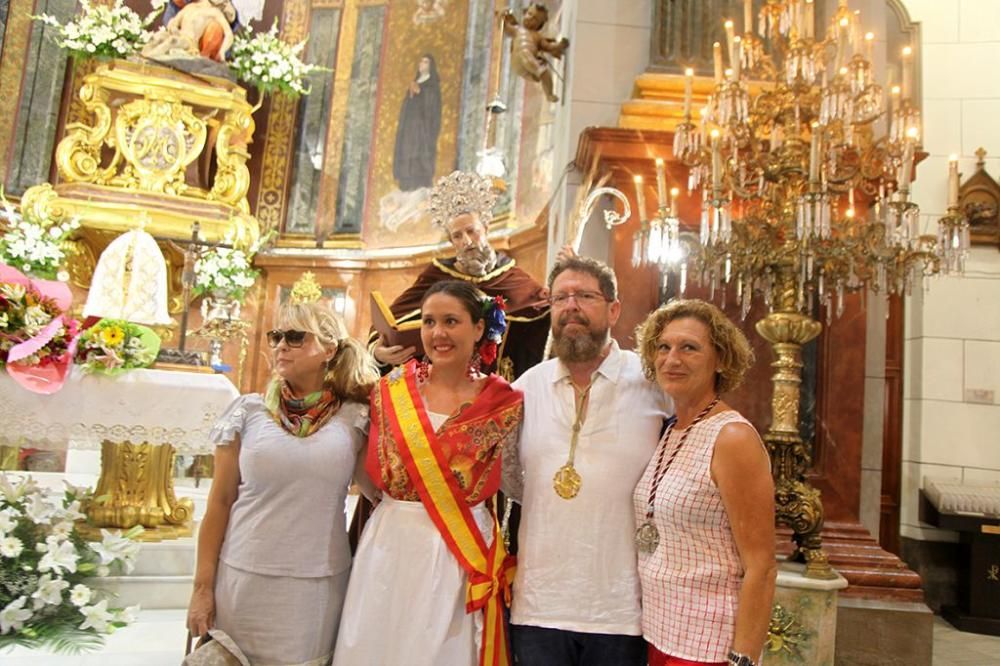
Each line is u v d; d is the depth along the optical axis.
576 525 2.01
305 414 2.15
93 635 3.40
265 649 2.01
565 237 4.55
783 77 3.35
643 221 3.34
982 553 5.42
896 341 6.35
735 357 1.99
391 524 2.05
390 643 1.95
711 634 1.79
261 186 8.25
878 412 4.29
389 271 7.76
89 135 7.01
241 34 7.98
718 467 1.84
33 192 6.60
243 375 7.82
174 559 4.04
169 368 3.92
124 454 4.26
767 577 1.78
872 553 3.77
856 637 3.61
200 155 7.43
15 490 3.68
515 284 3.12
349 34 8.34
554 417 2.13
